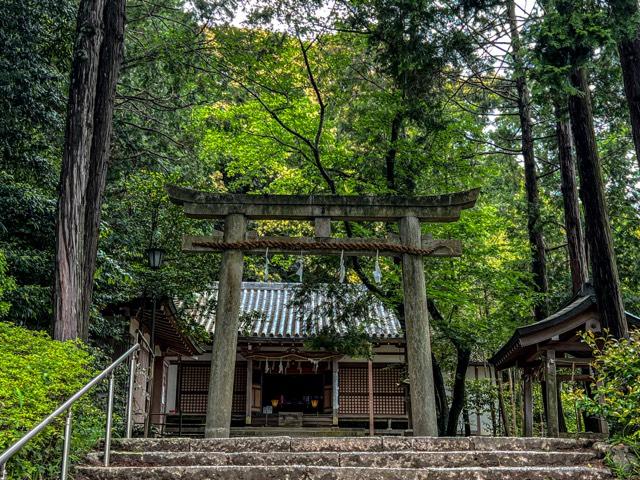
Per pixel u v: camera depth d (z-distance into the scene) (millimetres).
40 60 10719
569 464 5719
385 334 17328
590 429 11172
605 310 8164
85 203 8359
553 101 9805
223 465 5539
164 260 14039
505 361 11320
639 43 8398
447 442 6207
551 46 7938
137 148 14977
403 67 10750
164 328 14203
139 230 14391
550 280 17078
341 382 18766
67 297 7688
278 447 6156
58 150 12289
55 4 10836
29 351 6066
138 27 14289
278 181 14852
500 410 17078
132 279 12531
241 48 11797
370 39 11109
